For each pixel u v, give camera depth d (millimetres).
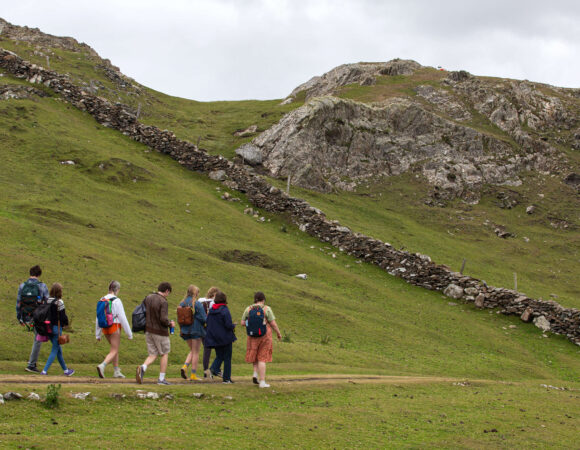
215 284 32031
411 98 92062
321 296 35500
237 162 65875
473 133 83000
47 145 49469
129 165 51219
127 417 11000
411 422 13289
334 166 72188
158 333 14344
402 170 76500
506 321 39625
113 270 29047
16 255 25875
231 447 9891
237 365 20484
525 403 17250
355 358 25297
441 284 43656
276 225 51031
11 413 10148
